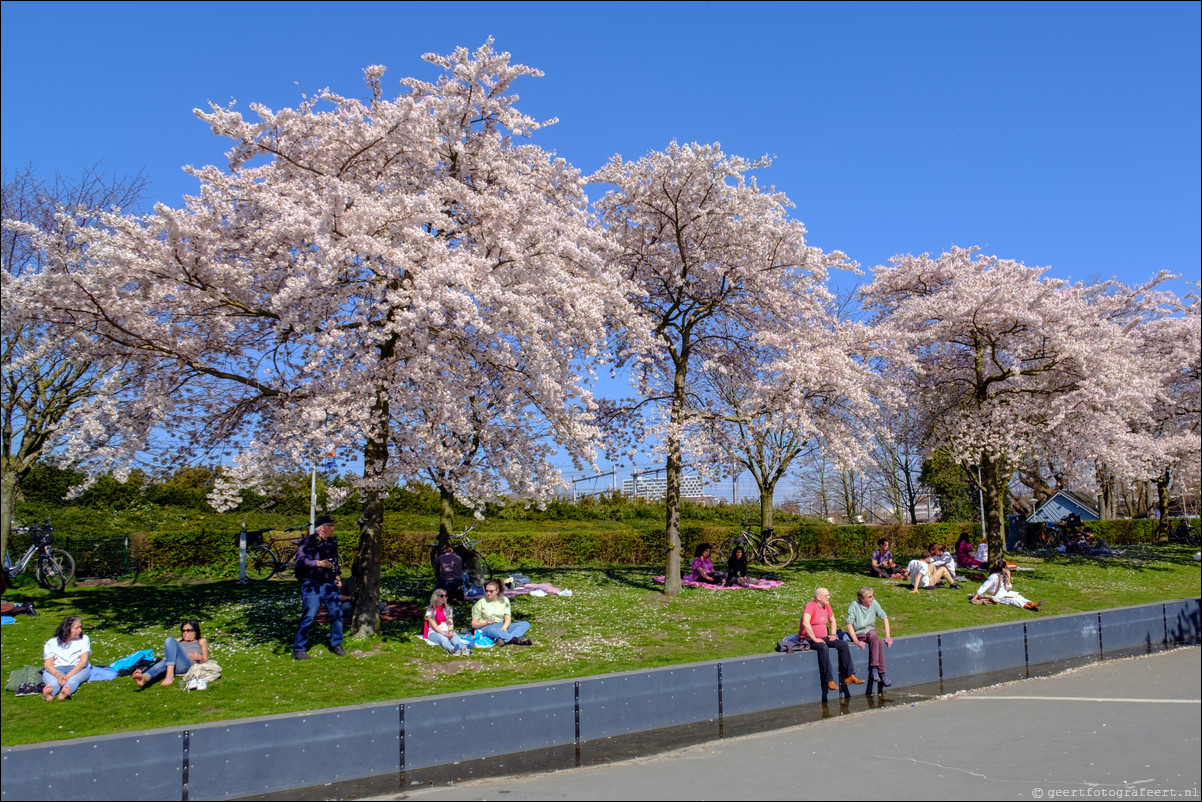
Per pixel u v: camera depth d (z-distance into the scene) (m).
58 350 12.59
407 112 11.39
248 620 12.36
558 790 6.87
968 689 10.85
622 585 17.16
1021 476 35.88
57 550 14.91
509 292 10.78
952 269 21.72
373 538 11.65
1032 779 6.77
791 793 6.52
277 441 10.48
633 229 17.11
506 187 12.97
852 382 15.98
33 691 9.02
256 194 10.63
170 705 8.62
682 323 17.47
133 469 12.32
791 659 10.15
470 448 12.35
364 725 7.49
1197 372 24.83
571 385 11.52
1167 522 31.17
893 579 18.53
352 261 10.55
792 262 16.78
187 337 11.25
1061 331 19.50
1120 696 10.12
